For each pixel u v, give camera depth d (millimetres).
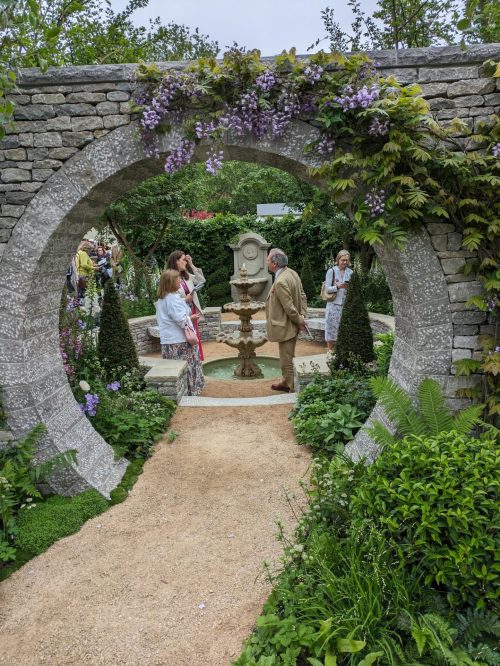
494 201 3279
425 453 2600
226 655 2369
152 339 9734
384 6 7348
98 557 3146
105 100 3381
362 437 4102
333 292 7238
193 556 3123
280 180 14141
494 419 3518
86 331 6039
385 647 2117
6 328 3576
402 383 3824
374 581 2291
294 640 2230
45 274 3754
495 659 2082
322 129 3254
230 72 3230
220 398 5910
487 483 2359
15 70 3271
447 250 3430
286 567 2662
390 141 3105
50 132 3434
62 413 4016
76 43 7203
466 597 2285
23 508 3561
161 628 2561
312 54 3271
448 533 2340
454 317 3504
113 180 3578
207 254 14156
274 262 6125
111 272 10602
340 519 2881
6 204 3514
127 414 4750
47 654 2426
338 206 3545
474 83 3277
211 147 3434
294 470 4117
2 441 3688
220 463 4293
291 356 6336
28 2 3072
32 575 3004
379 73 3236
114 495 3799
